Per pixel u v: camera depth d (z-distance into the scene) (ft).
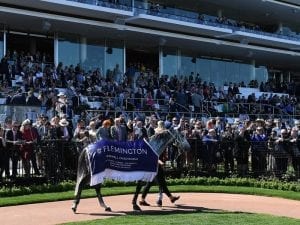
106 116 72.64
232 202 43.75
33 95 66.23
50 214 36.50
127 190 48.03
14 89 72.64
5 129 47.83
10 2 86.94
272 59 140.26
